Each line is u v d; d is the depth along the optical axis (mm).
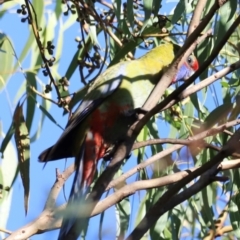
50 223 6562
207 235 10406
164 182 6973
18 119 8766
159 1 8773
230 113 8422
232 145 6543
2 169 10016
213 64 10375
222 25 8211
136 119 8844
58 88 9477
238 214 9242
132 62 9727
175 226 9461
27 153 8594
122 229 8984
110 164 6984
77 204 5410
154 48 9945
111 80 9344
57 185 7324
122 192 6863
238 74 9664
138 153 9711
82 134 8906
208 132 7078
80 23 9945
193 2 9766
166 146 10016
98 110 9016
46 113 9203
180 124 9984
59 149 8820
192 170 7062
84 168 8234
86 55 9867
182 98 7441
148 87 9602
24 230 6605
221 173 9430
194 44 7867
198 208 9773
